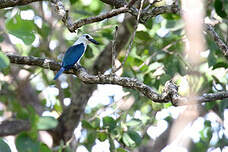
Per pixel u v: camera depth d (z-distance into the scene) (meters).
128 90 11.88
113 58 8.00
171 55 11.37
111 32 12.74
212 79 10.55
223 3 9.73
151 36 12.23
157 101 7.53
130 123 10.41
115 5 9.50
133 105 12.25
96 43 12.21
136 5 9.95
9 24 9.04
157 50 12.24
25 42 8.80
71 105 12.30
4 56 7.36
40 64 9.49
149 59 12.50
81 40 12.03
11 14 11.30
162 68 11.62
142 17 8.97
